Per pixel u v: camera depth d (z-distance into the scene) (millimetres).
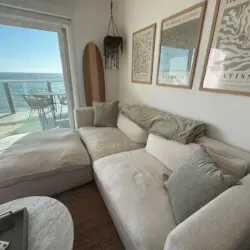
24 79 2422
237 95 1106
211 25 1211
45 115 2844
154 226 777
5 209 883
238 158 1007
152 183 1079
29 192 1364
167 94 1809
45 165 1376
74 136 1956
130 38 2416
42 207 909
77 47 2498
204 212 609
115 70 2908
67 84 2650
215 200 663
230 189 725
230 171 917
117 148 1648
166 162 1273
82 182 1606
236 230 553
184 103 1589
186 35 1444
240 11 1002
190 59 1435
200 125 1312
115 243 1095
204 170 826
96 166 1362
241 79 1061
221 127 1261
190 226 555
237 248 554
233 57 1085
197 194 771
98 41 2631
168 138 1376
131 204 919
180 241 509
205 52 1297
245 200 660
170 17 1591
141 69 2234
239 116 1121
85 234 1152
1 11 1886
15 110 2568
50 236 748
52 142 1733
